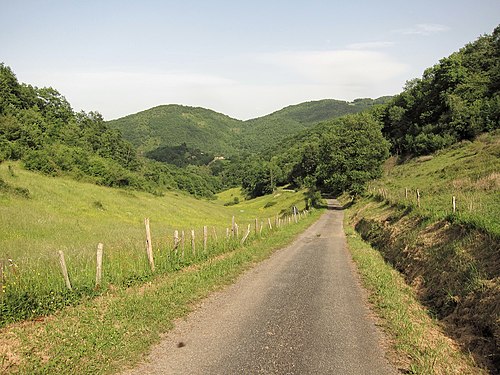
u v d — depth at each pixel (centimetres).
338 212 5797
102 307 999
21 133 5641
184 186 11669
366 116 6288
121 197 4759
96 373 648
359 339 809
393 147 8731
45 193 3772
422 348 756
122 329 832
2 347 736
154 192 6656
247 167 16000
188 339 802
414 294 1173
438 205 1964
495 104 6138
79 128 8025
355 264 1720
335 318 947
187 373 648
